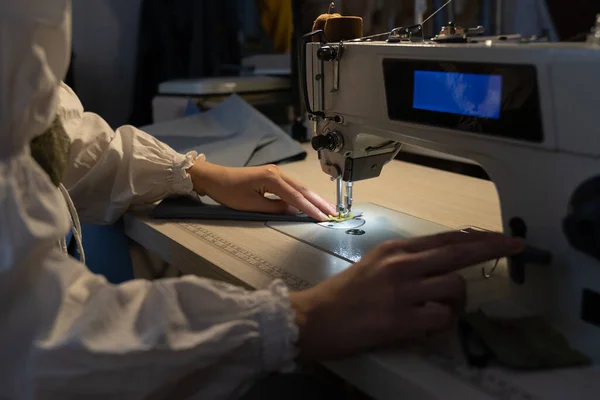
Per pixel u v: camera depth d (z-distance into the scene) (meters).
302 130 1.67
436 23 1.30
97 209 1.00
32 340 0.49
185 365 0.51
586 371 0.51
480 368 0.52
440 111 0.67
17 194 0.48
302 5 1.54
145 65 1.98
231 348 0.53
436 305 0.55
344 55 0.82
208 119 1.52
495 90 0.59
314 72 0.89
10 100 0.49
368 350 0.55
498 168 0.63
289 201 0.97
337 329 0.54
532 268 0.60
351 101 0.83
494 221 0.94
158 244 0.93
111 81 2.10
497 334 0.54
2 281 0.47
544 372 0.51
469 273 0.73
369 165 0.93
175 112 1.68
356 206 1.03
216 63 2.02
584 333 0.56
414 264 0.57
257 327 0.54
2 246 0.47
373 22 1.39
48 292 0.50
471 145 0.65
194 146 1.38
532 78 0.55
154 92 2.00
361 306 0.54
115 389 0.50
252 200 0.99
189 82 1.65
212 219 0.98
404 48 0.70
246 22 2.05
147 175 1.01
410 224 0.92
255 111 1.50
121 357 0.49
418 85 0.70
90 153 0.97
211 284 0.56
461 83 0.63
